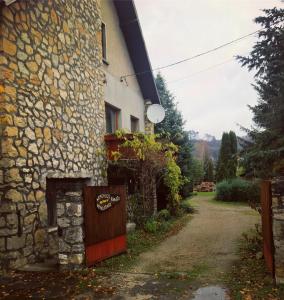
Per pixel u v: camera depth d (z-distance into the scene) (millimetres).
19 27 6410
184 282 5082
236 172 24750
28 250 6219
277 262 4844
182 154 16531
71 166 7996
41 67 7016
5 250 5828
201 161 35062
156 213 11219
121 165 10141
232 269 5793
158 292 4688
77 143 8367
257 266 5832
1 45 5941
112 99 11688
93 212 6141
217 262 6328
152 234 9281
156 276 5391
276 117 7691
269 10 7957
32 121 6617
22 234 6098
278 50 7977
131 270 5797
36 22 6941
